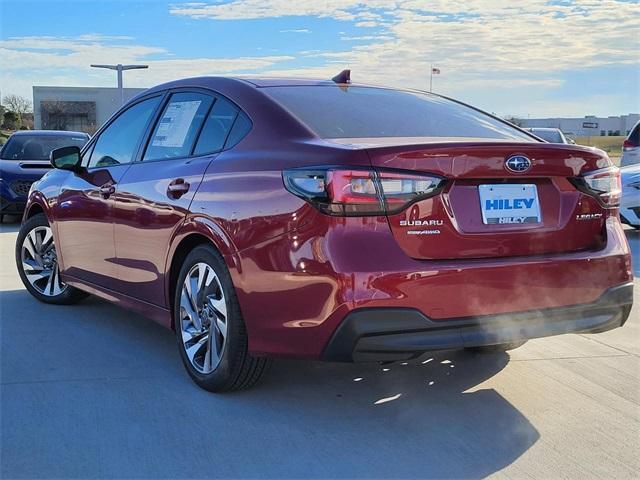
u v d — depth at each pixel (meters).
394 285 3.01
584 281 3.42
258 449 3.13
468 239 3.19
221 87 4.09
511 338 3.25
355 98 4.07
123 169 4.61
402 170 3.08
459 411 3.59
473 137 3.82
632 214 9.73
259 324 3.33
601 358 4.45
